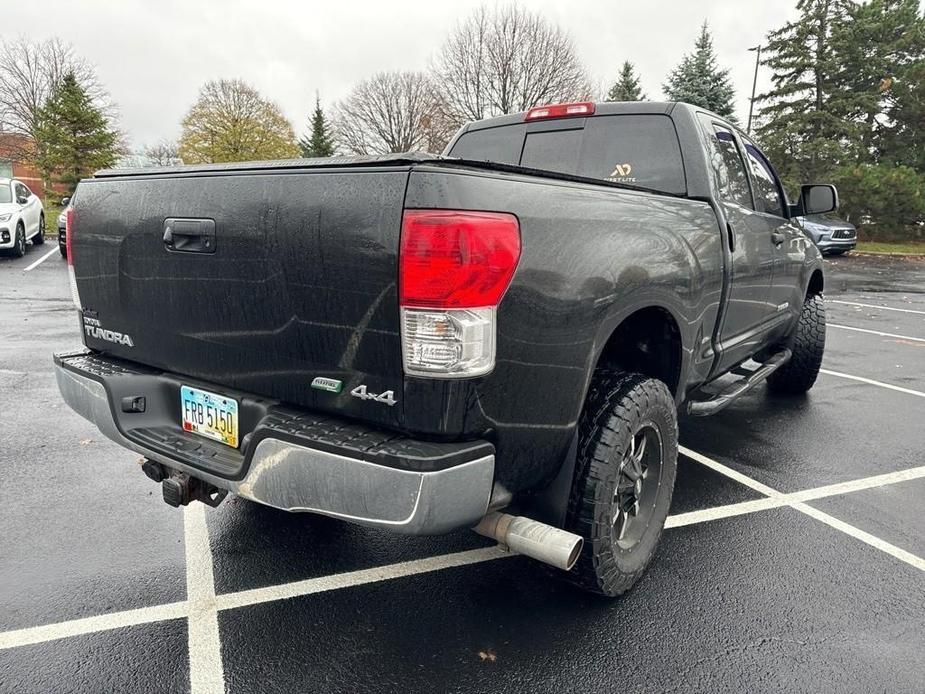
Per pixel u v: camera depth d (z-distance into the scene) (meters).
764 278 3.90
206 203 2.21
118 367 2.70
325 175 1.91
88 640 2.34
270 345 2.14
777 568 2.88
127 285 2.58
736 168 3.73
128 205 2.50
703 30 31.39
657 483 2.70
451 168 1.81
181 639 2.36
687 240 2.74
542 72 38.88
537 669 2.22
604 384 2.43
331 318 1.95
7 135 47.09
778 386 5.76
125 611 2.52
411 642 2.35
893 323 10.07
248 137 53.81
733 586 2.73
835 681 2.17
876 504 3.56
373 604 2.58
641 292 2.37
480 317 1.80
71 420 4.71
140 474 3.80
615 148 3.50
